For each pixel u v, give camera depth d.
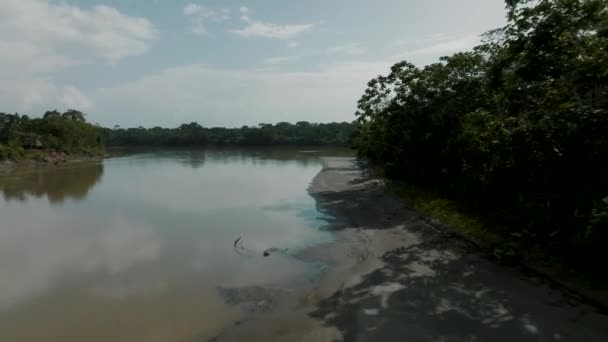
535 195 10.98
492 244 10.85
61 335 7.84
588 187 9.15
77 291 9.93
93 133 80.75
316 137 100.12
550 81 10.98
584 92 9.91
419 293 8.49
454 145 17.70
